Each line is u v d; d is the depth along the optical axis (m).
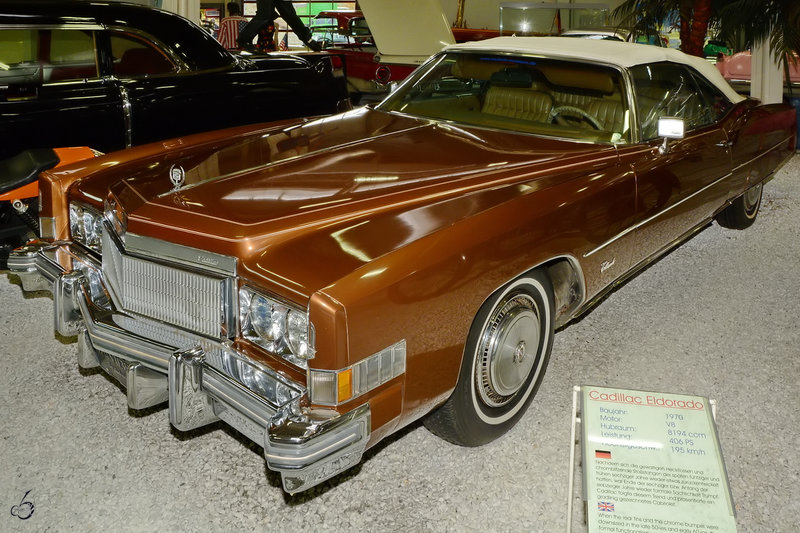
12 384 3.52
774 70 8.43
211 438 3.18
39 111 4.81
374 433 2.37
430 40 8.30
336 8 23.70
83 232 3.21
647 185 3.64
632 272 3.95
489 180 3.05
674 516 2.10
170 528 2.63
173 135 5.41
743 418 3.38
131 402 2.83
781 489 2.90
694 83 4.44
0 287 4.63
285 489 2.23
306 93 6.02
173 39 5.42
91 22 5.07
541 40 4.30
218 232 2.51
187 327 2.62
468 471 2.99
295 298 2.27
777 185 7.52
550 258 3.01
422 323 2.45
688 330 4.23
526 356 3.09
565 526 2.69
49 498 2.75
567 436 3.22
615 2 10.62
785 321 4.37
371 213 2.69
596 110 3.79
